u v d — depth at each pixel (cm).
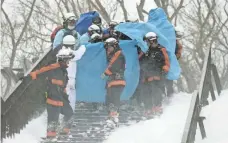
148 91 1841
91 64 1894
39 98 1917
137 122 1806
